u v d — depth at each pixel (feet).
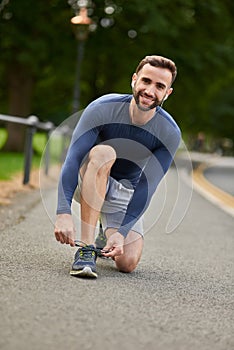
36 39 82.79
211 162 118.32
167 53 90.48
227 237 26.73
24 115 90.07
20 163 58.39
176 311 13.98
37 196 33.88
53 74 95.20
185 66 91.66
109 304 13.94
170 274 18.07
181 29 91.15
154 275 17.71
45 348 10.75
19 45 81.61
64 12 86.02
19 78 89.66
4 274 15.76
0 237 21.21
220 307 14.74
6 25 81.71
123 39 89.81
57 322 12.26
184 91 98.32
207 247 23.67
